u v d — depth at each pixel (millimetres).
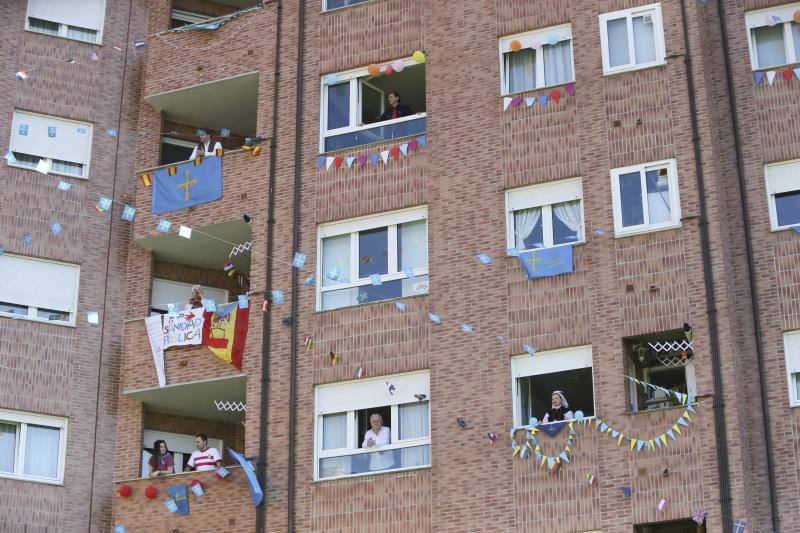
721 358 33781
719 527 32406
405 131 38969
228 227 40000
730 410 33281
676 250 35031
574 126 37062
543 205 36812
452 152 37969
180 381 38625
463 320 36312
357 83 40062
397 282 37594
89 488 38594
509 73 38469
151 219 40781
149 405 40094
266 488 36531
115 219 41406
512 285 36125
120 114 42531
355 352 37062
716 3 38125
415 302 36938
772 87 36875
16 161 41000
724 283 34375
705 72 36594
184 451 40688
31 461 38375
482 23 38906
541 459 34312
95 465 38875
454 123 38188
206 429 41219
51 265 40438
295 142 39812
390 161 38531
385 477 35531
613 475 33625
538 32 38438
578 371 35125
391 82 40625
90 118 42156
